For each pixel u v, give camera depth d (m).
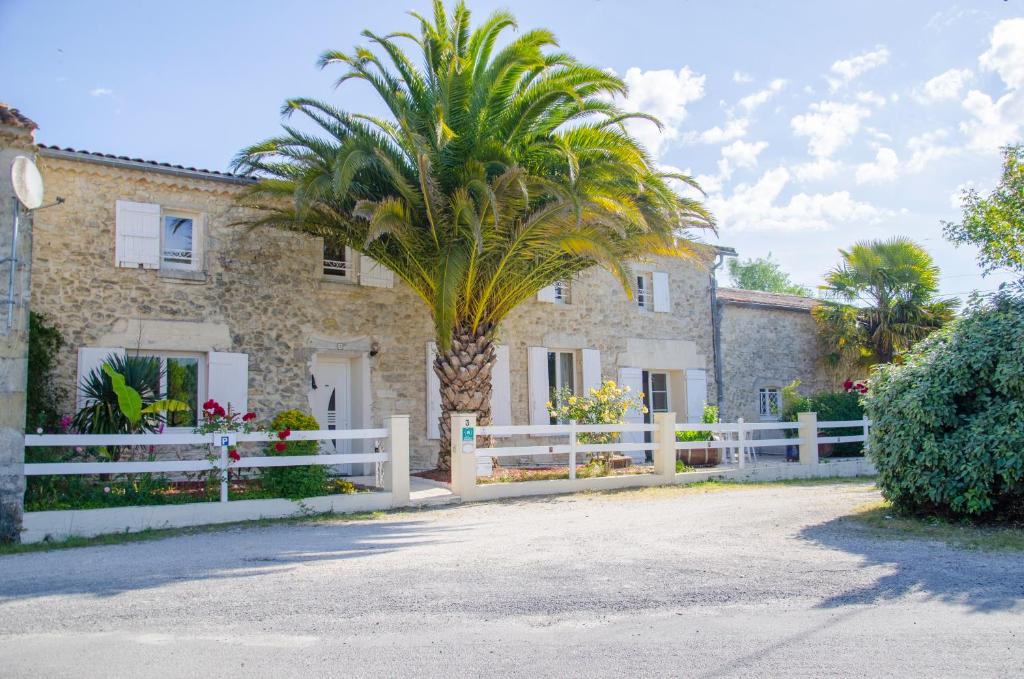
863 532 7.05
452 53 10.20
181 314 11.24
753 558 5.93
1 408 7.10
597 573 5.43
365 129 10.27
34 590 5.01
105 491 8.08
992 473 7.01
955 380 7.45
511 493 10.16
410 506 9.25
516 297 11.85
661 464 11.75
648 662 3.71
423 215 10.55
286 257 12.15
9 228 7.23
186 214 11.56
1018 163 14.58
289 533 7.36
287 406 11.92
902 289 17.89
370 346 12.73
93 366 10.46
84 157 10.56
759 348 17.72
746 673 3.57
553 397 14.99
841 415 15.10
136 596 4.82
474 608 4.57
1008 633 4.14
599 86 10.57
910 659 3.76
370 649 3.88
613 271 10.88
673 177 11.38
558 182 9.99
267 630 4.16
